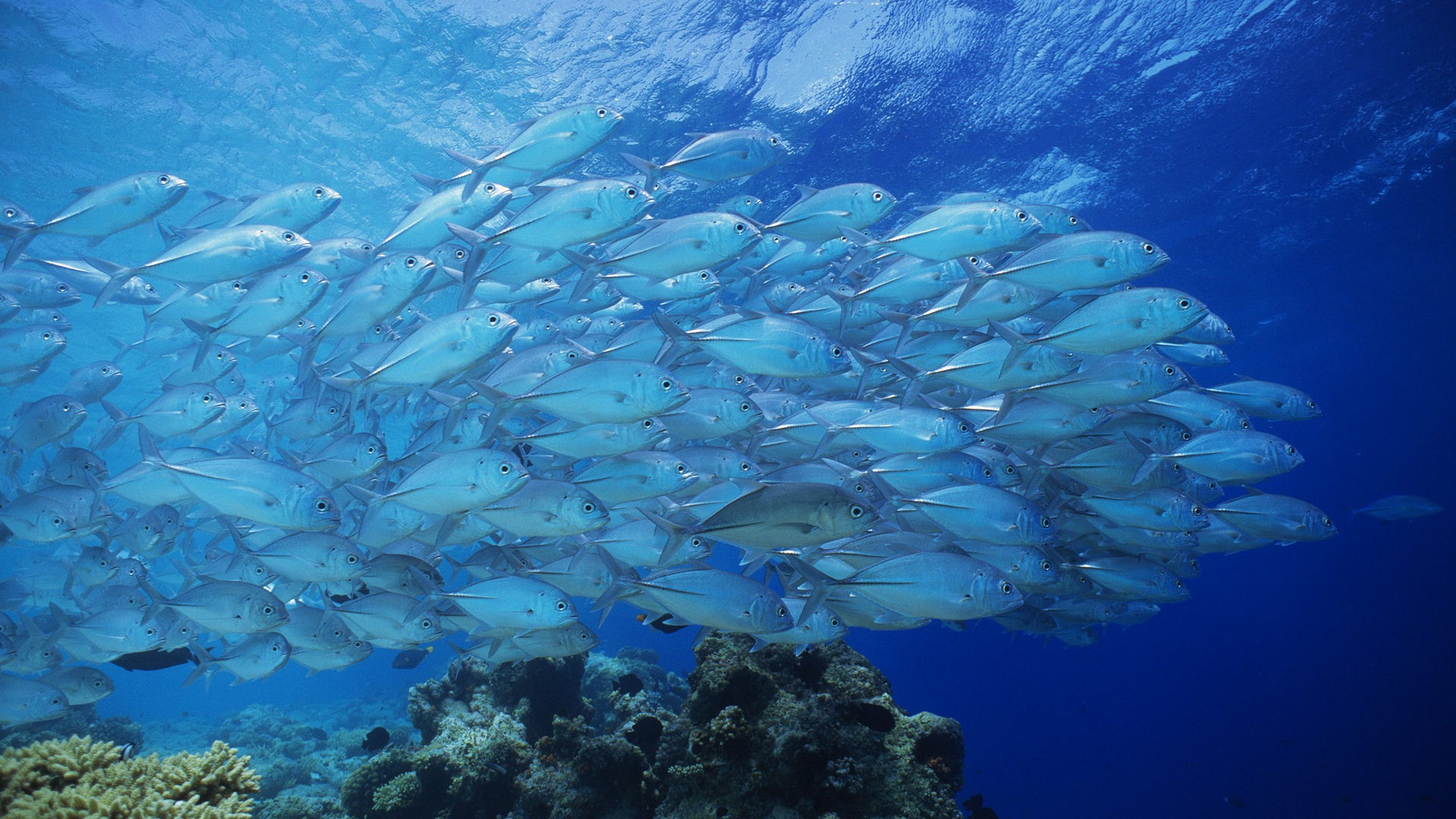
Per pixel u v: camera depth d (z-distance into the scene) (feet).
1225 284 39.91
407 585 9.79
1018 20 21.27
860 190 10.55
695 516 9.39
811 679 10.46
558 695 13.56
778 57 21.25
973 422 10.69
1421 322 52.37
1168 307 8.82
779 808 9.21
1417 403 80.18
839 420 10.66
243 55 19.56
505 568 10.25
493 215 11.02
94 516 10.73
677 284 11.80
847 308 11.19
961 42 21.63
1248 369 57.31
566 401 8.80
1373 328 52.19
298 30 19.02
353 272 12.19
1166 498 10.27
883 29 20.93
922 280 10.94
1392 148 28.68
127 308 29.40
